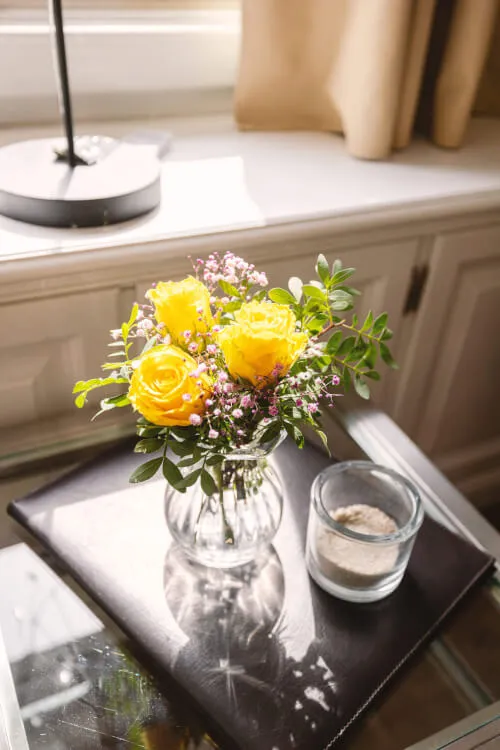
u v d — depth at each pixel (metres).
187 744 0.50
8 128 0.89
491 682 0.55
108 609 0.56
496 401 1.23
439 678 0.55
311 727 0.49
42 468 0.72
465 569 0.61
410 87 0.89
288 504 0.67
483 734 0.52
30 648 0.55
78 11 0.88
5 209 0.70
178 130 0.96
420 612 0.57
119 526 0.63
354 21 0.83
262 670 0.52
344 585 0.57
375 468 0.61
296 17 0.86
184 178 0.83
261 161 0.89
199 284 0.47
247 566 0.61
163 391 0.41
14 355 0.73
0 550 0.62
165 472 0.45
